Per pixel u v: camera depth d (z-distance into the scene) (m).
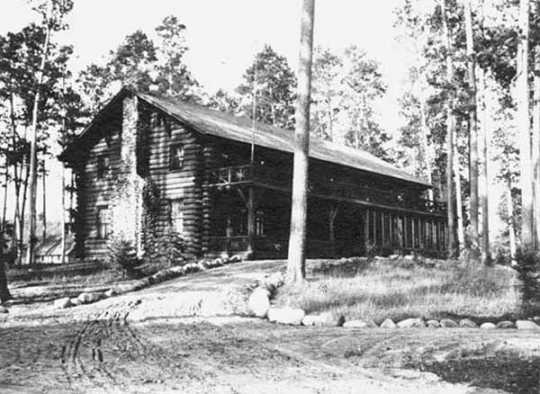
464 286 18.05
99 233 34.28
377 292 16.78
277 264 23.41
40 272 26.72
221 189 29.22
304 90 18.88
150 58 54.28
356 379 7.18
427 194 49.31
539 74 26.94
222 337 11.01
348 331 11.88
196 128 28.39
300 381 7.02
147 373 7.44
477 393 6.41
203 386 6.68
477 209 29.30
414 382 7.02
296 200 18.53
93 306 16.30
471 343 9.69
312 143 40.31
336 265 22.97
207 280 20.16
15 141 44.00
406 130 58.81
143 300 16.61
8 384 6.72
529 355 8.52
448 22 34.09
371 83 64.75
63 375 7.28
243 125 35.75
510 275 20.56
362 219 39.34
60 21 37.41
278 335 11.31
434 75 40.09
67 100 43.00
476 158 29.06
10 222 53.38
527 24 21.61
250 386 6.70
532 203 20.41
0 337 10.99
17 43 38.62
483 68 28.95
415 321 12.88
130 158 31.75
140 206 30.83
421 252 39.38
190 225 29.73
